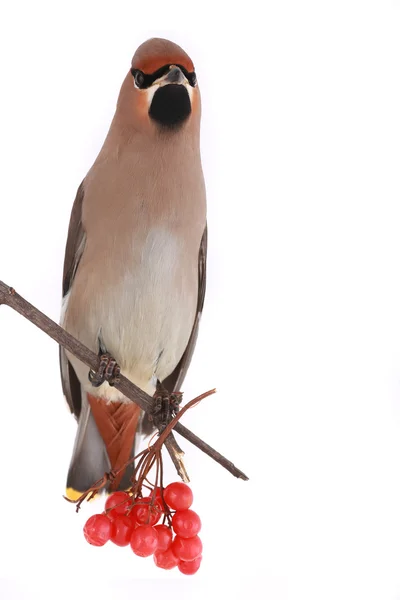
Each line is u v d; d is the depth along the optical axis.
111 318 1.57
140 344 1.58
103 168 1.57
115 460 1.60
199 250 1.60
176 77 1.55
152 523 1.51
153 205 1.56
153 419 1.56
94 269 1.57
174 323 1.58
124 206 1.56
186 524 1.50
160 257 1.56
